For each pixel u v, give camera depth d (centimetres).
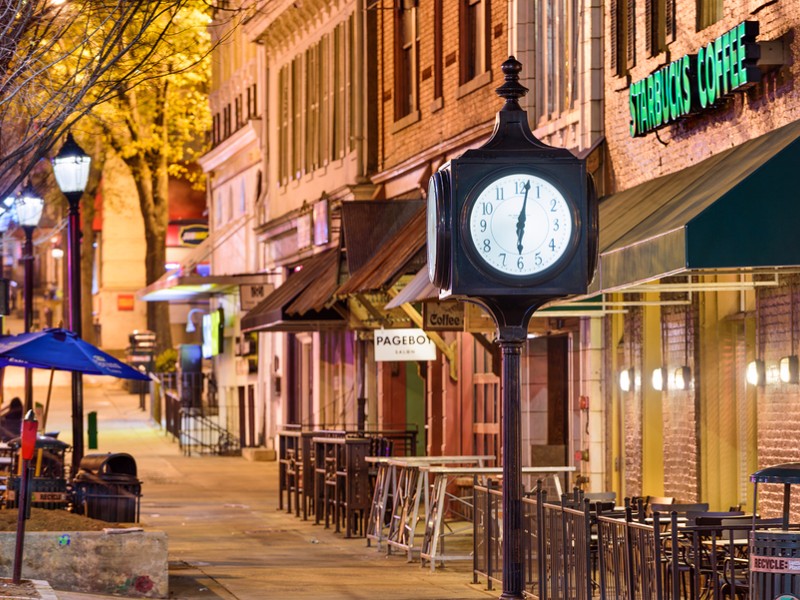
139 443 7438
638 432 2927
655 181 2681
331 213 5347
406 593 2455
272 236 6450
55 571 2322
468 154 1750
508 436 1747
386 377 4769
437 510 2841
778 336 2328
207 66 8012
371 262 3947
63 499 2998
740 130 2445
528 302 1753
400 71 4728
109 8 2253
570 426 3338
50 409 9262
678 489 2708
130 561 2347
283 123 6341
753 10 2383
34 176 4794
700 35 2605
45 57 2369
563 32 3362
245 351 6981
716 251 1906
